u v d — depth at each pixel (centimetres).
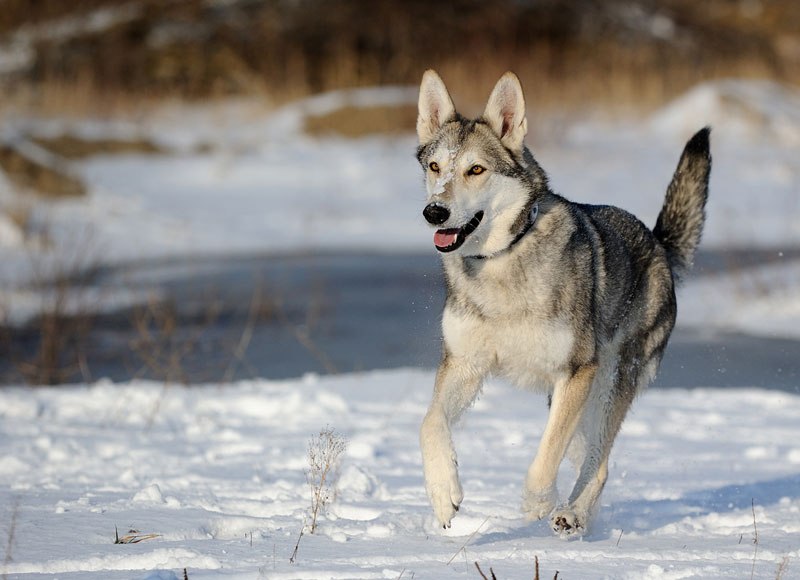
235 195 4172
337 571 807
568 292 1072
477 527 995
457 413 1093
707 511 1100
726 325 2486
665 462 1323
